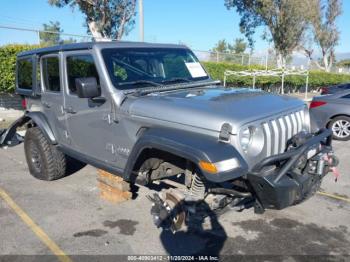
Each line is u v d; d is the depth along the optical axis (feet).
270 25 117.08
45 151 16.83
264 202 10.13
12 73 35.06
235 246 11.82
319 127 13.17
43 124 16.17
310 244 11.98
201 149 9.50
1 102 37.78
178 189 11.71
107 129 12.78
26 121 18.22
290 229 12.95
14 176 18.61
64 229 12.91
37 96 16.57
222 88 14.02
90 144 13.82
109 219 13.62
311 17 118.11
